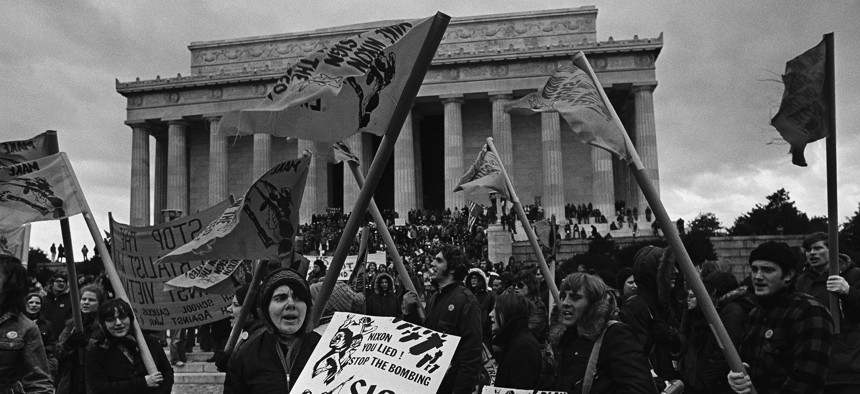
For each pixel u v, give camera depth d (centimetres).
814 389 714
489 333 1401
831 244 758
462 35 8662
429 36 658
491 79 7894
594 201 7725
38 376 868
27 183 974
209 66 9056
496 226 5856
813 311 734
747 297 949
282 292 640
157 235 1228
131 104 8575
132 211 8456
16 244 1235
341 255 680
